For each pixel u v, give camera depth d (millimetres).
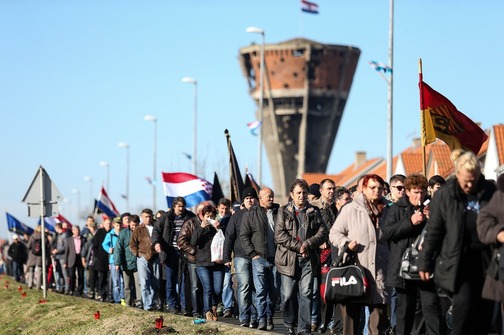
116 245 45219
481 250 19922
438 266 20109
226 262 34281
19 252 84188
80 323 37375
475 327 20188
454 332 20188
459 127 32688
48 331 37750
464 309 19922
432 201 20359
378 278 24250
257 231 31969
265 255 31875
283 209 29375
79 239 61156
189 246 37062
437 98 32375
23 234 92812
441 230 20328
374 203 24812
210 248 36562
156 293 42938
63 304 45594
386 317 24656
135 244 42375
